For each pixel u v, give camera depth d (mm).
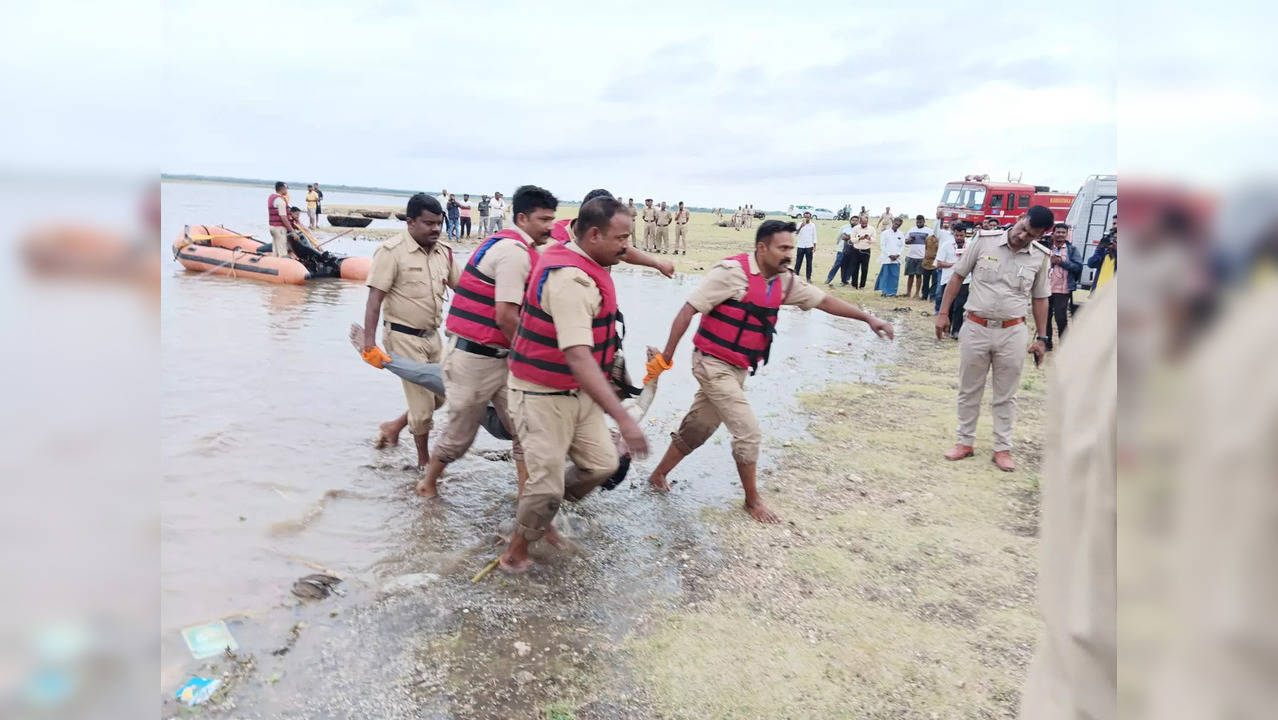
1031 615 3867
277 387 6961
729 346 4668
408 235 5086
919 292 17422
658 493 5230
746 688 3193
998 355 5879
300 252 15531
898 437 6758
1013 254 5691
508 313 4285
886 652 3502
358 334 4855
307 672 3109
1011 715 3098
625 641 3482
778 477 5621
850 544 4590
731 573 4160
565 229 4941
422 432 5254
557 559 4207
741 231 47125
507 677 3174
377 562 4039
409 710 2939
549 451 3826
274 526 4312
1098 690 896
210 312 10695
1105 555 879
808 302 4820
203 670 3057
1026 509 5230
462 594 3785
